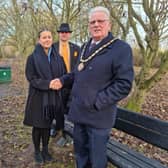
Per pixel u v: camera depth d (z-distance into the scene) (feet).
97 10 9.48
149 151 15.60
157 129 10.51
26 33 63.36
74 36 44.21
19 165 13.69
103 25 9.42
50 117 13.19
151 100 29.17
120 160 10.68
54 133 16.75
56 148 15.38
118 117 12.71
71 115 10.23
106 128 9.80
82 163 10.82
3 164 13.82
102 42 9.49
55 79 12.46
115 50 9.23
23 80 53.62
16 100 31.14
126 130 12.19
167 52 19.90
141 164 10.36
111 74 9.39
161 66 19.89
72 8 36.09
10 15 60.34
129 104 20.88
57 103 13.12
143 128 11.22
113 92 9.14
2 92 38.88
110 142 12.55
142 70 20.52
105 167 10.23
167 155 15.23
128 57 9.15
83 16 39.50
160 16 19.11
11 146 16.07
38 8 42.39
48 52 13.17
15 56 110.22
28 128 19.39
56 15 40.11
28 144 16.30
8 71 52.80
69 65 15.58
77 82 9.93
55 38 37.01
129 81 9.07
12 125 20.30
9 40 96.22
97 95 9.41
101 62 9.33
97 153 9.94
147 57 20.27
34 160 14.15
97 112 9.64
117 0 24.07
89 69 9.53
